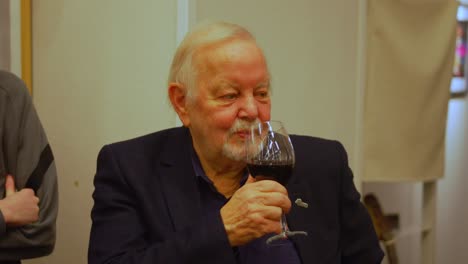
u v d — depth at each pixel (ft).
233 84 4.23
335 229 4.87
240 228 3.91
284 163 4.06
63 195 8.79
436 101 10.70
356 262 4.98
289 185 4.85
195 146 4.75
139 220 4.54
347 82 9.17
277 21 8.10
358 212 5.03
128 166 4.69
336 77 8.98
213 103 4.28
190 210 4.54
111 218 4.49
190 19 7.07
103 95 8.16
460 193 13.99
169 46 7.29
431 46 10.34
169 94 4.64
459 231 14.06
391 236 11.53
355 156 9.45
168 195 4.59
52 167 6.12
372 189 12.16
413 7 10.00
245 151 4.19
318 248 4.70
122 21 7.84
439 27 10.44
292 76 8.36
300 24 8.39
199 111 4.36
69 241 8.70
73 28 8.53
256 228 3.86
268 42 8.00
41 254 5.88
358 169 9.52
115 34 7.95
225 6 7.47
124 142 4.95
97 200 4.62
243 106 4.25
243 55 4.24
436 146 10.91
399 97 10.00
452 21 10.67
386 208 12.56
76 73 8.54
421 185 13.29
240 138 4.30
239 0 7.62
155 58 7.47
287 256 4.58
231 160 4.46
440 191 14.34
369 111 9.71
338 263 4.79
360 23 9.29
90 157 8.38
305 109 8.58
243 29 4.46
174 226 4.45
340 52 9.00
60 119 8.82
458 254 14.10
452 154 14.08
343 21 9.00
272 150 4.06
